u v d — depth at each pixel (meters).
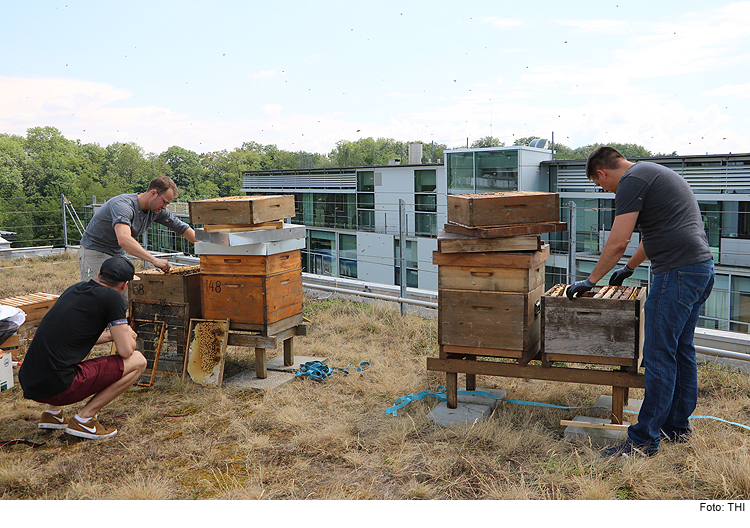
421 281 26.78
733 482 2.99
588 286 3.56
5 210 55.53
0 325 4.88
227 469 3.44
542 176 23.09
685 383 3.58
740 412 4.12
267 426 4.09
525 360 3.89
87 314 3.65
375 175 28.44
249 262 4.82
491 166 23.50
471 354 4.30
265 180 35.56
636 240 15.20
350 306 7.86
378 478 3.32
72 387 3.66
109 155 110.62
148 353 5.18
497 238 3.80
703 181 16.36
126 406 4.50
